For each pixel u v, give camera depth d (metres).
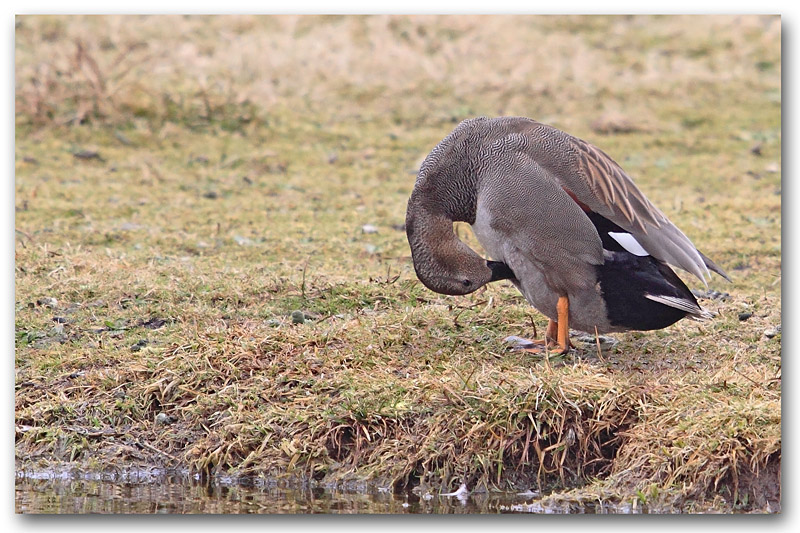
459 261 10.55
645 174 17.66
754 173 17.81
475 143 10.48
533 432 9.16
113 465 9.44
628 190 10.28
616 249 10.13
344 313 11.40
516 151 10.28
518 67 21.97
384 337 10.58
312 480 9.21
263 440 9.41
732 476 8.57
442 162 10.51
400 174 17.69
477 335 10.81
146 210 15.44
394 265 13.23
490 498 8.85
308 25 24.23
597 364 10.17
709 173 17.73
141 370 10.09
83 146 18.03
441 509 8.59
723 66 23.06
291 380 9.91
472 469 9.02
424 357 10.28
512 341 10.66
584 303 10.16
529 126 10.55
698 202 16.25
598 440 9.19
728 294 12.21
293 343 10.42
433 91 21.25
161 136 18.53
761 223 15.23
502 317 11.34
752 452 8.63
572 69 22.28
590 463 9.11
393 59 22.20
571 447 9.12
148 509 8.66
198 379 9.95
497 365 10.05
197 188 16.61
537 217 9.96
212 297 11.71
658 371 10.07
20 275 12.28
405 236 14.64
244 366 10.09
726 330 11.01
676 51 23.88
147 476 9.38
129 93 19.34
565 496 8.63
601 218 10.35
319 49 22.38
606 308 10.12
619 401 9.24
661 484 8.61
